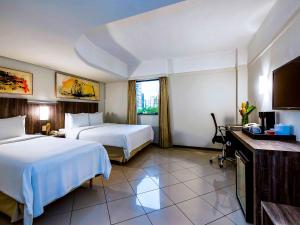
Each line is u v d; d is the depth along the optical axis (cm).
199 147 468
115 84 577
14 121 280
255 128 209
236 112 421
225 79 434
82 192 226
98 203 199
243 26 288
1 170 157
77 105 458
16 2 156
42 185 153
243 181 176
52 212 181
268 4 225
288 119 196
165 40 347
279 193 143
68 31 215
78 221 167
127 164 342
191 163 348
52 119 385
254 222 151
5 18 182
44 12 174
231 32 312
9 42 245
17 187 144
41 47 264
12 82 310
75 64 353
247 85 405
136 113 534
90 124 463
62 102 411
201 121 465
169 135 493
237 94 417
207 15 252
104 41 348
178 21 270
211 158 378
